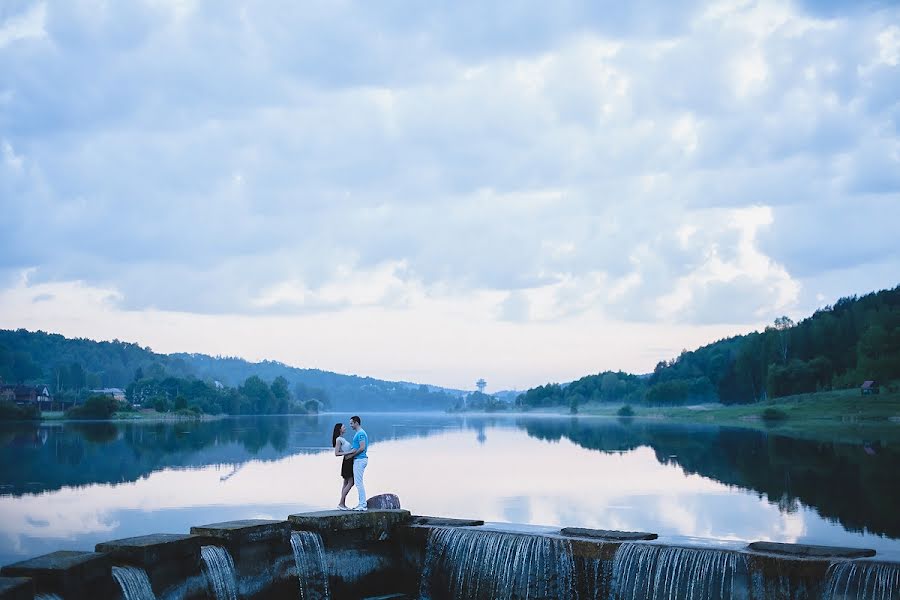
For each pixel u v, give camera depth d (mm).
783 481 47844
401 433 130375
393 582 26656
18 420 174250
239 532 22672
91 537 31812
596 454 73500
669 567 21672
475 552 24766
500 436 115875
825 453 67000
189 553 20875
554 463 63438
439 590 25469
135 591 19078
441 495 42844
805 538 29781
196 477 53375
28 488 47094
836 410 138375
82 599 17578
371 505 28375
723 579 20953
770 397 184875
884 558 20234
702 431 116062
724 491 43719
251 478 52531
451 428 158500
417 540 26234
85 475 54844
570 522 34000
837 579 19547
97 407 198750
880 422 118938
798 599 19984
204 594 21359
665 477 51188
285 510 38188
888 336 154500
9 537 31766
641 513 36312
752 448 75125
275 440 102562
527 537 23906
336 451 28938
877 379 150375
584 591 22844
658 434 111688
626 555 22344
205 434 120688
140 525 34281
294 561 24250
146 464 64062
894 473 50844
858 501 39156
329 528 25391
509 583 23891
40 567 17141
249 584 22906
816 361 181625
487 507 38344
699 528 32312
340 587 25469
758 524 33000
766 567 20453
